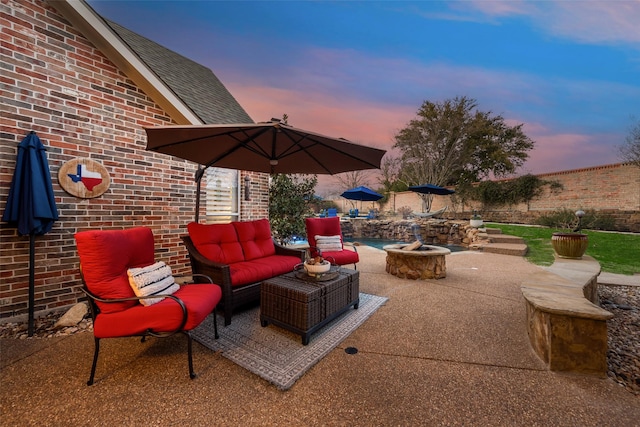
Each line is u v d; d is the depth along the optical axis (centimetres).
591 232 966
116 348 246
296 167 434
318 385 196
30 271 279
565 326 214
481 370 215
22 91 302
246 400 180
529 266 610
